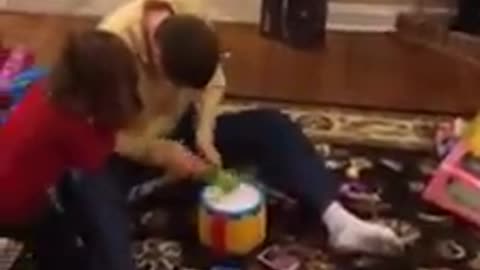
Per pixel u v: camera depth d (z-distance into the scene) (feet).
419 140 7.76
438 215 6.89
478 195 6.79
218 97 6.63
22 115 5.38
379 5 9.81
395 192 7.09
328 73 8.90
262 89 8.52
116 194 6.16
